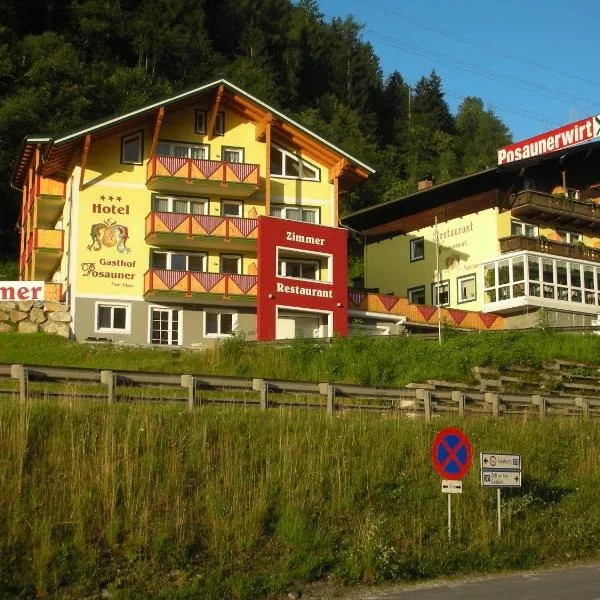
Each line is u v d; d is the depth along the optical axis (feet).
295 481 57.26
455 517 58.80
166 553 48.62
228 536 51.06
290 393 76.18
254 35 294.87
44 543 46.29
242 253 143.84
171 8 267.18
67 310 129.39
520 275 157.99
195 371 108.47
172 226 136.05
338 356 110.52
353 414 70.64
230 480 55.36
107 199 137.90
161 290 134.62
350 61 328.70
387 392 75.41
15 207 201.05
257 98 142.92
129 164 139.74
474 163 341.41
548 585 50.47
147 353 118.21
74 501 49.73
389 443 65.05
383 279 187.42
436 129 352.90
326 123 294.05
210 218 138.10
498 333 118.83
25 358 112.98
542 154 167.73
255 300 138.51
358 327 149.69
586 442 76.28
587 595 46.93
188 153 143.43
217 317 140.77
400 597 48.11
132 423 57.57
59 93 203.41
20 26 240.12
